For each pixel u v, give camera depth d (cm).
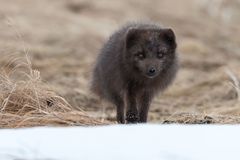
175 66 1720
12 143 1120
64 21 3794
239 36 4000
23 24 3566
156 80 1705
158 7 4653
